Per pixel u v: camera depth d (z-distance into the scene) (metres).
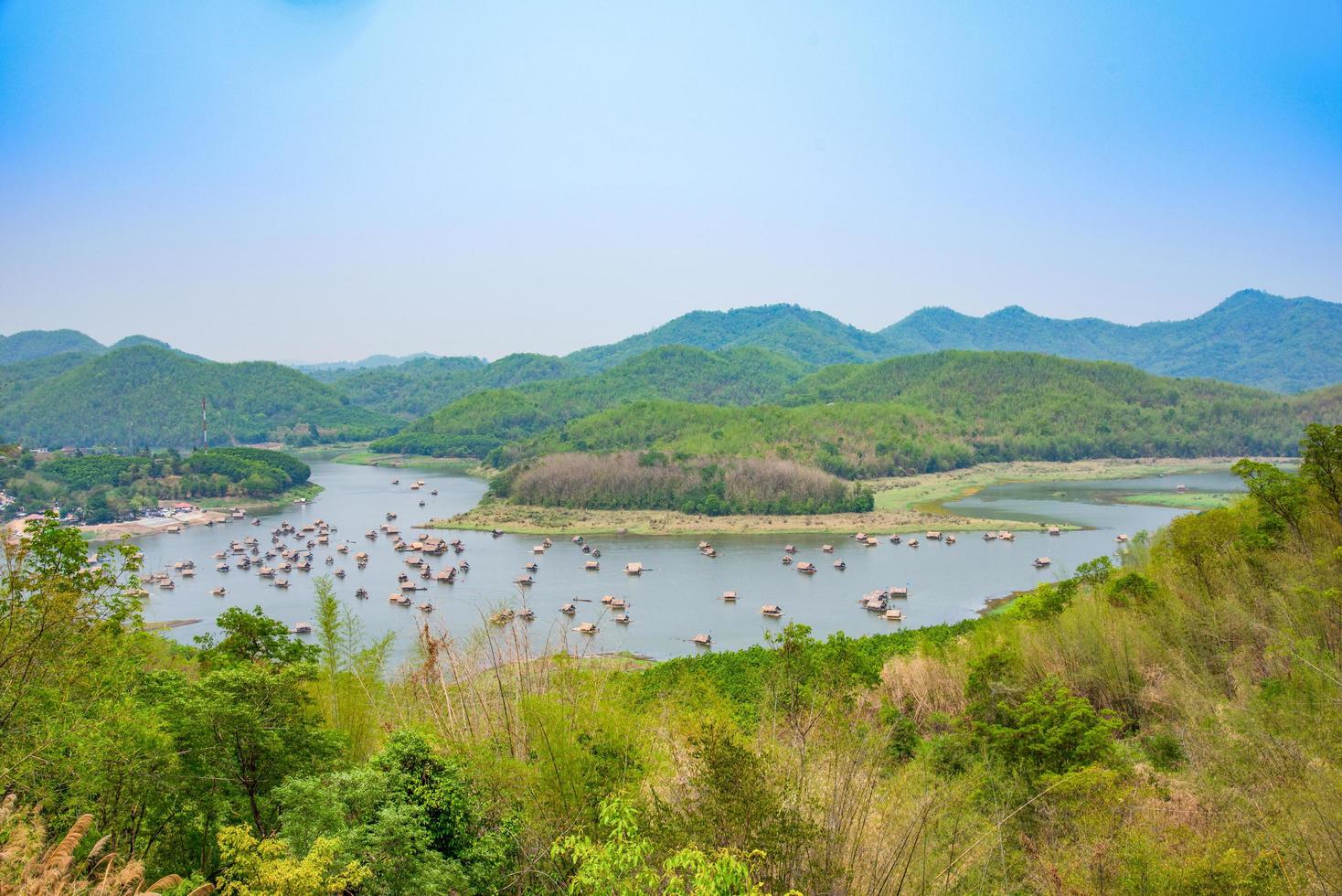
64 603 26.28
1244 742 31.53
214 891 22.84
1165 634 48.50
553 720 28.59
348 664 38.72
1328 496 53.56
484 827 27.06
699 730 25.20
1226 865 22.83
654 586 149.62
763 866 21.81
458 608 135.00
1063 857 26.08
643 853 21.58
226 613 35.41
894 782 28.38
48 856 20.55
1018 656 47.56
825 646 48.28
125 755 24.92
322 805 24.08
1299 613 43.34
